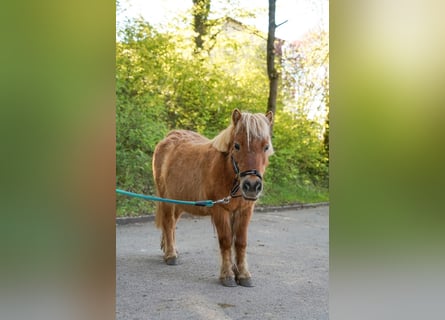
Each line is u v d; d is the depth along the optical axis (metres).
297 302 3.24
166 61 7.72
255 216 7.21
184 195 3.98
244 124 3.30
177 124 7.89
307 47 9.02
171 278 3.79
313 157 9.05
